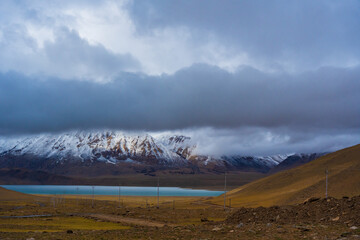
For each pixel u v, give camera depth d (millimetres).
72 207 146500
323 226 40500
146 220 86250
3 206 141625
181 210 122875
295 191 138375
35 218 87250
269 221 53375
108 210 122438
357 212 45594
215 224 60562
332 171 148125
